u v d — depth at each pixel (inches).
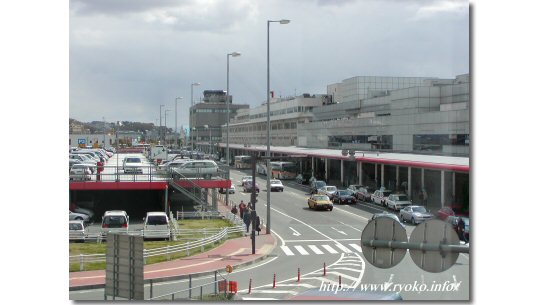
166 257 1061.1
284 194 2212.1
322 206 1732.3
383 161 1325.0
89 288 834.2
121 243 631.8
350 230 1387.8
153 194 1838.1
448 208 1101.1
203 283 866.8
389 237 381.4
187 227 1449.3
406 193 1375.5
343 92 1753.2
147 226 1301.7
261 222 1465.3
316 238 1299.2
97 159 2416.3
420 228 377.1
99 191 1787.6
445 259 371.6
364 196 1758.1
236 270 978.1
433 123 1275.8
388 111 1444.4
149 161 2667.3
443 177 1169.4
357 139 1563.7
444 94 1320.1
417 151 1317.7
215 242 1232.8
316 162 2124.8
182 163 1942.7
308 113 2047.2
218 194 2148.1
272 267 1000.2
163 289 826.2
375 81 1487.5
